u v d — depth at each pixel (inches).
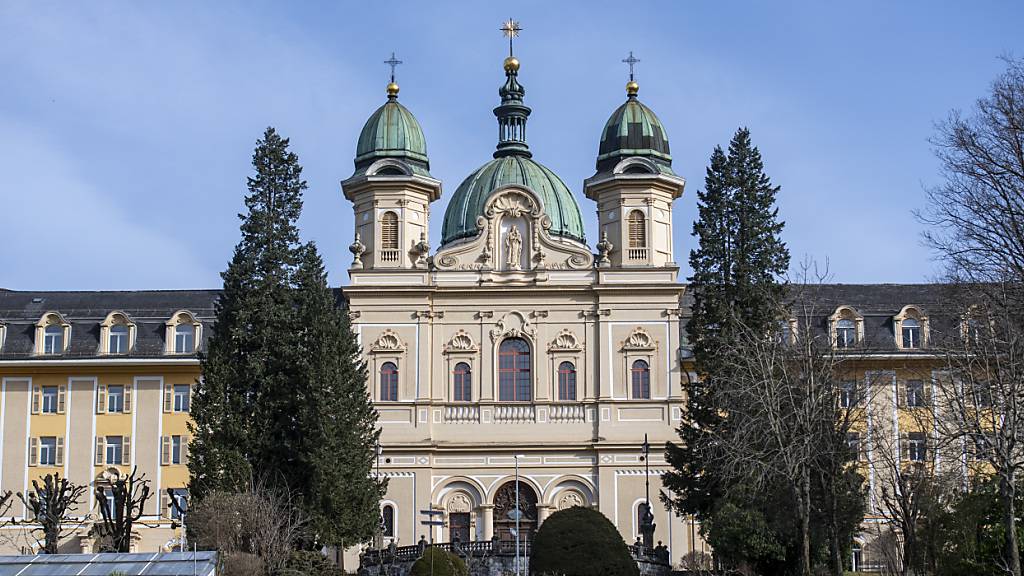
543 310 3572.8
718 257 3174.2
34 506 3073.3
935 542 2240.4
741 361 2792.8
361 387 3107.8
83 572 2071.9
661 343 3540.8
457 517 3489.2
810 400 2427.4
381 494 3068.4
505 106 4020.7
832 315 3540.8
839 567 2411.4
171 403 3607.3
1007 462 1913.1
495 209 3622.0
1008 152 2094.0
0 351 3654.0
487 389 3543.3
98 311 3730.3
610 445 3479.3
